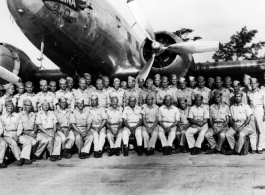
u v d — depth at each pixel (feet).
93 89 27.63
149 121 23.62
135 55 35.29
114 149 22.58
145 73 27.96
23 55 31.30
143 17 28.37
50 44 27.43
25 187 14.76
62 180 15.87
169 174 16.49
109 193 13.48
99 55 30.07
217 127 23.04
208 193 13.07
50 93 25.98
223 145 23.86
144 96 26.37
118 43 31.58
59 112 23.24
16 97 25.62
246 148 21.52
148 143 22.44
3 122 20.75
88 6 27.45
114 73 32.35
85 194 13.46
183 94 26.86
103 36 29.48
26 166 19.63
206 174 16.25
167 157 21.58
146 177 16.01
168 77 28.63
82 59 29.63
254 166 17.76
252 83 23.53
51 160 21.04
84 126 22.89
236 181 14.69
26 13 24.39
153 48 27.40
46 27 25.36
